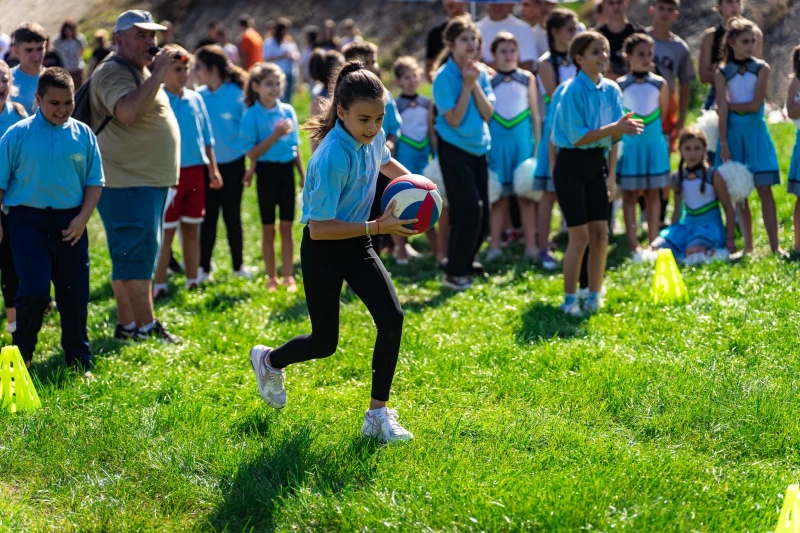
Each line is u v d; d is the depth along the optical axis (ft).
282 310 25.79
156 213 22.74
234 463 14.96
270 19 97.76
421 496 13.58
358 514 13.15
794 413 15.92
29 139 19.33
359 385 19.07
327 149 14.71
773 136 41.96
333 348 16.25
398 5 93.40
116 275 22.85
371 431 15.83
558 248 32.55
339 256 15.42
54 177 19.47
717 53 31.53
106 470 15.23
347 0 97.09
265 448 15.33
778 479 14.02
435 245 32.35
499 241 31.71
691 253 28.09
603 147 22.85
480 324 23.12
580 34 22.58
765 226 27.81
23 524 13.52
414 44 87.92
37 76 25.46
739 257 27.37
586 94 22.45
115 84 21.54
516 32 34.71
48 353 21.79
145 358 21.59
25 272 19.54
